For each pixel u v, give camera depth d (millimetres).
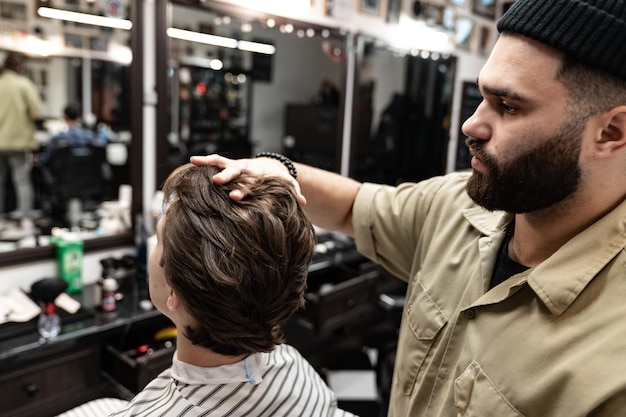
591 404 584
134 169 2275
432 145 3922
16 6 2799
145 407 731
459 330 796
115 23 2457
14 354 1488
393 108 3643
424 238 961
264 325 696
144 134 2287
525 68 609
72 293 2000
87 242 2131
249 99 3670
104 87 2797
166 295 716
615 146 610
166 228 681
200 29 2764
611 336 599
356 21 3084
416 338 884
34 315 1662
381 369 2148
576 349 622
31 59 2998
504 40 643
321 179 1052
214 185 688
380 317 3113
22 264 1965
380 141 3625
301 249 719
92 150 2852
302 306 835
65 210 2859
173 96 3107
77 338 1624
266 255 665
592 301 633
